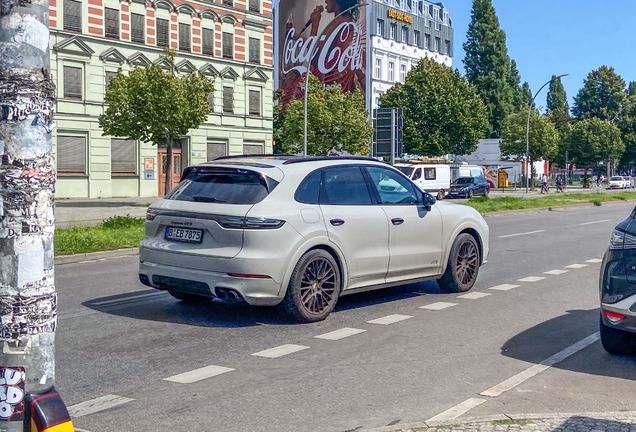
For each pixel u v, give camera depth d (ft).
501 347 20.77
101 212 86.74
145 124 99.50
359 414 14.69
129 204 106.83
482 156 253.85
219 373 17.87
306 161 24.85
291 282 23.08
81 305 27.12
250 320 24.29
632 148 343.05
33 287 9.12
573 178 303.48
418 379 17.34
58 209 92.48
